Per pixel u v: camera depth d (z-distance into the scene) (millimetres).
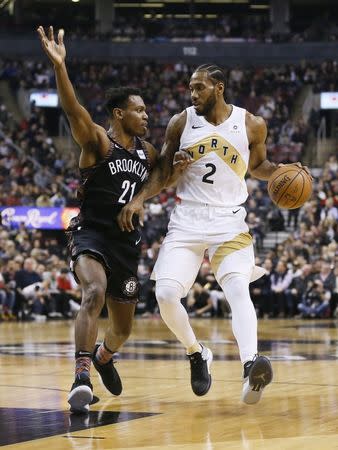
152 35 31812
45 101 27391
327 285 16734
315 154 26125
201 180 5027
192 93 5020
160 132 26781
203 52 30359
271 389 5605
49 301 16500
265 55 30391
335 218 19703
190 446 3682
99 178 4961
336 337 10984
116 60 30219
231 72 29562
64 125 26688
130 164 5012
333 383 5930
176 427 4168
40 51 30156
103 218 4969
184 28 32375
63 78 4676
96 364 5281
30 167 22625
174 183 5184
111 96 5020
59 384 5879
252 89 28828
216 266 4953
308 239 18641
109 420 4371
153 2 35906
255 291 16922
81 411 4590
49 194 20641
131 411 4688
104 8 33688
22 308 16344
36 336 11281
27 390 5559
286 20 33625
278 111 27828
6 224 19875
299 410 4715
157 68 29859
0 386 5766
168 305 4910
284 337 11008
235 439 3848
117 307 5086
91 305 4691
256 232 19781
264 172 5211
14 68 29406
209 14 36688
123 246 4992
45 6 34875
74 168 23828
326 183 20906
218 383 5949
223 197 5031
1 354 8359
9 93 28812
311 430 4070
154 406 4879
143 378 6273
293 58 30344
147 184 5074
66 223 19844
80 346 4633
